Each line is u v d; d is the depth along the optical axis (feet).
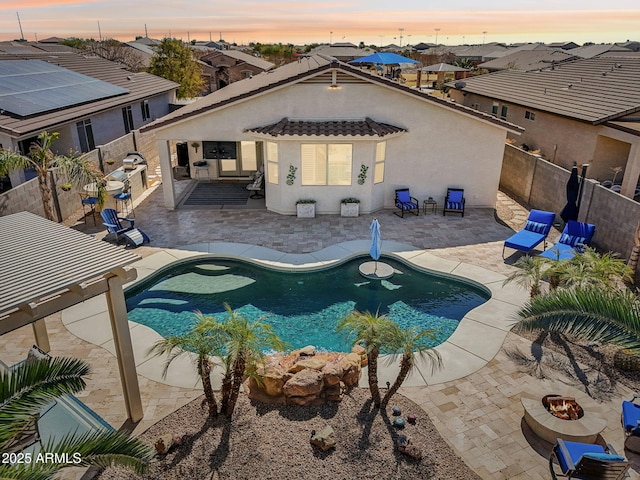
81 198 66.13
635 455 26.71
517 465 25.85
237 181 81.46
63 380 19.01
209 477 24.57
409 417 28.50
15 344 36.73
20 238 28.27
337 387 30.55
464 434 27.94
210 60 217.77
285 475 24.73
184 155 83.71
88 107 79.36
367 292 46.91
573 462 23.85
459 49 307.37
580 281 35.99
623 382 32.50
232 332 26.66
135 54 213.87
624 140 65.46
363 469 25.18
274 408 29.68
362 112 64.28
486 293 46.03
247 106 63.26
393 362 34.71
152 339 37.60
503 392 31.60
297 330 40.91
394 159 66.03
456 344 36.88
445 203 66.28
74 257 25.73
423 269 50.14
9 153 51.55
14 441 24.14
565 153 79.25
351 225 61.77
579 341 37.14
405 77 243.81
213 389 31.53
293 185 64.18
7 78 77.56
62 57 110.01
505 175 79.25
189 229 60.13
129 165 73.77
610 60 98.58
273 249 54.19
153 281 48.67
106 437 18.66
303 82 62.54
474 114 62.85
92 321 39.58
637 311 22.27
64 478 24.16
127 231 54.85
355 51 171.42
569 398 28.86
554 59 175.52
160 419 28.73
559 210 62.59
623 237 50.34
